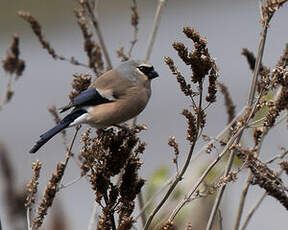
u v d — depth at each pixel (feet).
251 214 34.14
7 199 38.58
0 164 39.01
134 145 30.63
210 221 32.04
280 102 31.17
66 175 71.56
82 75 39.65
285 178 55.93
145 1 119.55
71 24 112.98
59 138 79.56
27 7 112.88
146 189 38.52
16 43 40.93
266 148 69.10
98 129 37.24
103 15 118.01
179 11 126.31
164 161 75.05
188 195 29.25
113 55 100.37
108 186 30.12
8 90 40.68
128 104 40.88
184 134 84.07
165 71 104.99
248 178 33.86
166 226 28.71
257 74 32.22
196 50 28.89
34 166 31.30
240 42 109.81
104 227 29.94
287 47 32.96
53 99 99.71
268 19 32.14
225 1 128.26
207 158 38.42
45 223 38.06
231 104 39.83
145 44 111.34
